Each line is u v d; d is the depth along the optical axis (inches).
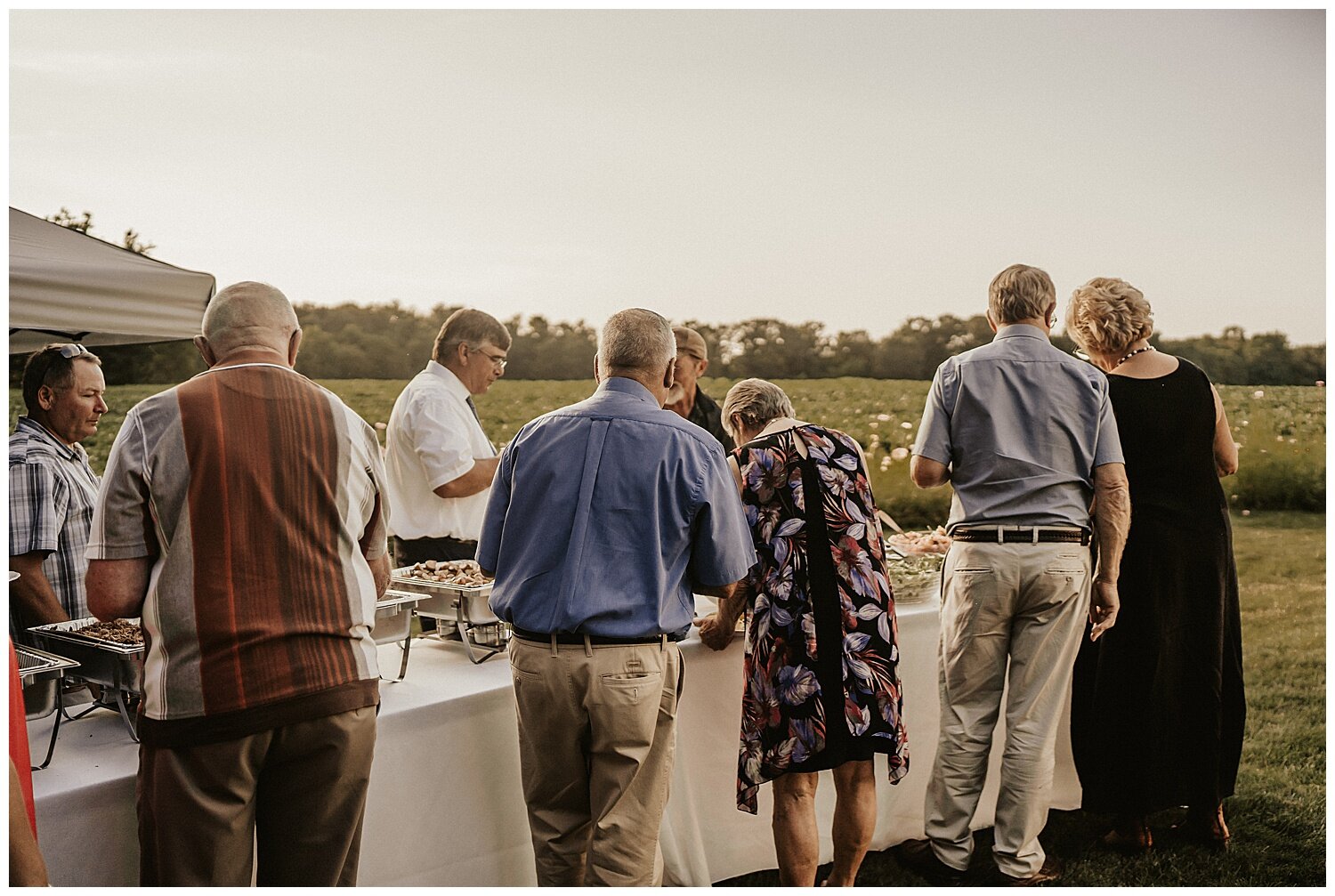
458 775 72.8
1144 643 97.7
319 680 56.2
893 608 80.9
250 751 54.5
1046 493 89.5
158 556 54.6
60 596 76.0
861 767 82.0
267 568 55.3
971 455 91.7
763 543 79.7
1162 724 98.3
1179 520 97.4
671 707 70.8
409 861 69.8
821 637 77.6
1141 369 99.0
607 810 68.6
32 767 57.6
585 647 66.4
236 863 55.4
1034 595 89.9
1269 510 364.2
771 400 84.9
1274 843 107.3
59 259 92.5
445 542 104.0
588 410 69.7
